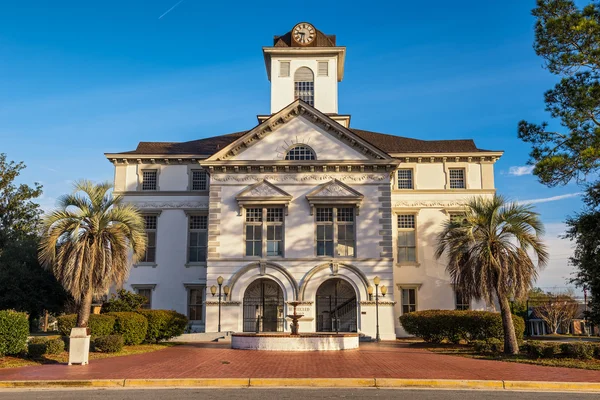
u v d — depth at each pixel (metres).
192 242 39.31
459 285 24.00
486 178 39.38
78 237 25.11
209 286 33.84
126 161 40.28
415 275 38.06
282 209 34.69
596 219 25.11
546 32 25.66
